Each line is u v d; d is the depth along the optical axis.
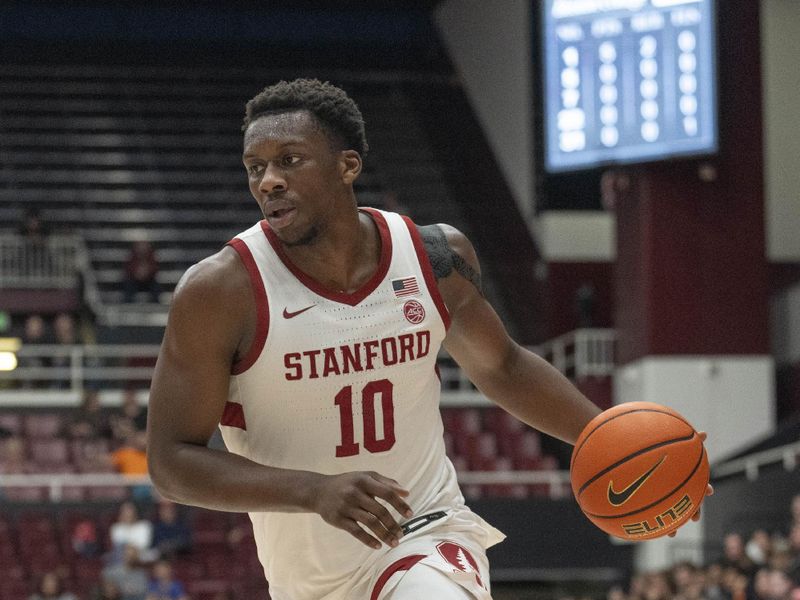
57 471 18.81
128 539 17.06
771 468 17.14
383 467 3.90
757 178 18.88
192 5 29.56
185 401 3.65
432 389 3.99
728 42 18.92
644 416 3.80
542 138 18.05
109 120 28.08
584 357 20.83
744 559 14.09
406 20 30.08
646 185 18.84
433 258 3.97
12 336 21.91
